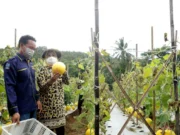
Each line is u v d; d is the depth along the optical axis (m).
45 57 4.14
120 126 6.48
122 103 8.79
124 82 9.54
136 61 5.97
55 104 3.88
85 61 4.29
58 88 3.96
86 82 4.07
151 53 4.17
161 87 3.62
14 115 3.07
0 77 4.43
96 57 2.88
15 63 3.26
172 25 3.06
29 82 3.42
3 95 4.23
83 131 5.76
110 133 5.70
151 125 5.08
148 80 4.15
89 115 3.93
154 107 4.54
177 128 3.21
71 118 7.41
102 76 3.86
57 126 3.89
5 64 3.23
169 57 3.13
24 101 3.38
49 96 3.84
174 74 3.15
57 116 3.90
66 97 9.44
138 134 5.56
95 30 2.83
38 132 3.02
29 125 3.06
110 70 3.06
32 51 3.38
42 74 3.85
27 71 3.38
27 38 3.34
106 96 4.65
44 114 3.85
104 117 4.15
